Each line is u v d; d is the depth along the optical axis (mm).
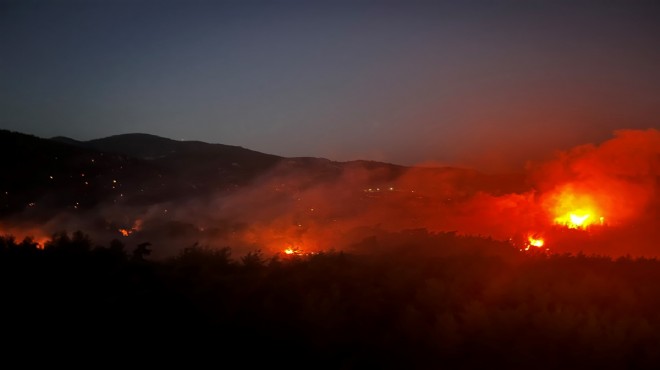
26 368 4156
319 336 4484
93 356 4320
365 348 4441
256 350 4508
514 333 4402
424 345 4418
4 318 4551
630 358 4176
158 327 4609
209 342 4531
